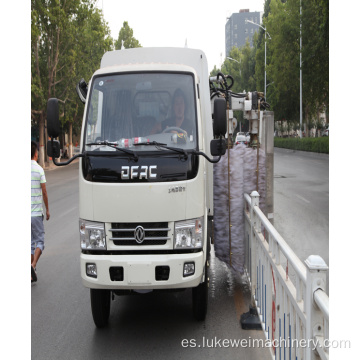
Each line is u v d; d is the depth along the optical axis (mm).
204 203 4879
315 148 38375
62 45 31156
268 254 4383
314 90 35812
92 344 4797
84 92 6188
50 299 6184
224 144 4824
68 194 17656
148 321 5391
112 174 4660
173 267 4590
